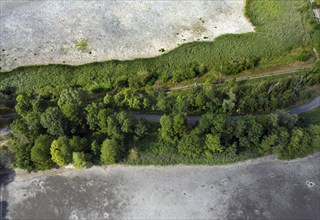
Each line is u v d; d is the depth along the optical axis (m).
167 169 65.88
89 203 61.50
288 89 74.94
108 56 84.81
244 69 81.50
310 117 72.31
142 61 83.25
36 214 60.31
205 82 78.81
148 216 60.09
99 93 78.12
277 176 65.06
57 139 65.56
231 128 65.69
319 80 78.06
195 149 64.94
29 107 71.19
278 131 66.06
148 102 72.25
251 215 60.09
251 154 67.00
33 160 64.25
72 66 82.44
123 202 61.62
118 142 67.00
